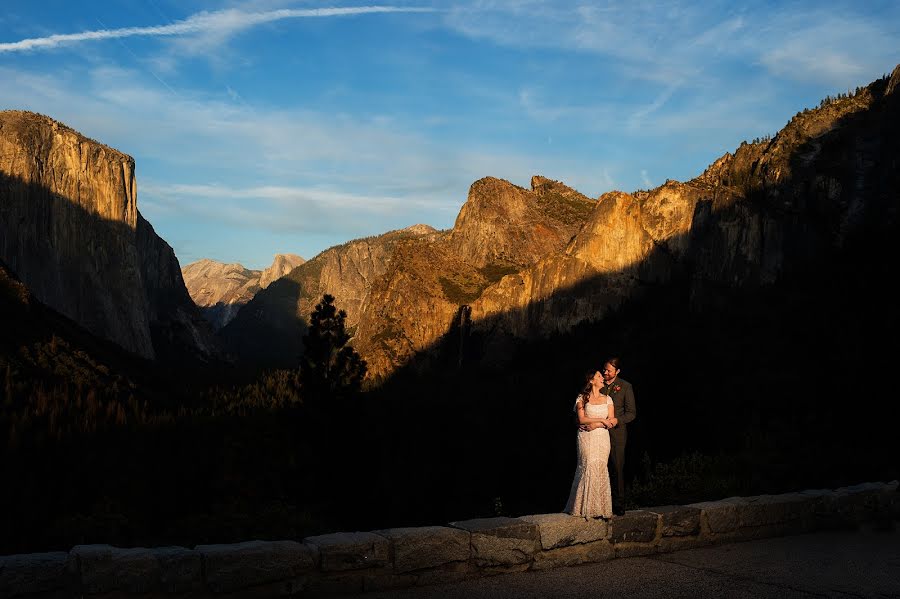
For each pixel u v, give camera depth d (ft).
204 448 311.27
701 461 49.49
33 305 613.93
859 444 61.98
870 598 25.91
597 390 31.94
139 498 203.10
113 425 399.65
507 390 621.31
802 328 338.34
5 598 21.04
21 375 454.81
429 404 603.26
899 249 424.87
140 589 22.49
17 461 301.02
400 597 25.49
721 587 27.09
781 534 35.91
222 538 34.27
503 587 26.94
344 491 164.45
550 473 353.10
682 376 308.40
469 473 393.29
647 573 29.07
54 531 33.83
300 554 24.77
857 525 38.01
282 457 165.58
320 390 174.50
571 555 30.19
